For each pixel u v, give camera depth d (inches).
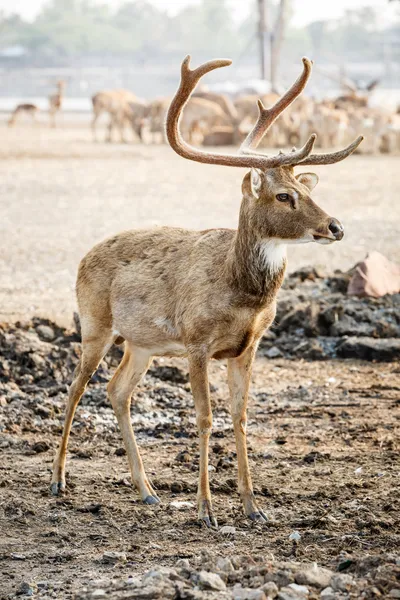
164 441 928.9
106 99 4635.8
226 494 798.5
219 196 2620.6
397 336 1258.0
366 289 1353.3
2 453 891.4
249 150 767.1
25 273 1615.4
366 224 2127.2
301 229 709.3
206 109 4345.5
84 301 818.8
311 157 739.4
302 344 1223.5
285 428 966.4
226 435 946.7
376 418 996.6
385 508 757.3
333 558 663.8
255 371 1157.1
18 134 5009.8
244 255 724.7
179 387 1081.4
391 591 591.5
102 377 1059.9
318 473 842.2
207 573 605.6
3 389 1021.2
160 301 771.4
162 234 803.4
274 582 609.3
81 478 831.7
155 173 3235.7
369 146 4079.7
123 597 585.9
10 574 649.0
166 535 713.6
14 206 2417.6
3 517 745.0
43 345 1104.2
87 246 1871.3
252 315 735.7
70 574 647.1
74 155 3846.0
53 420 969.5
